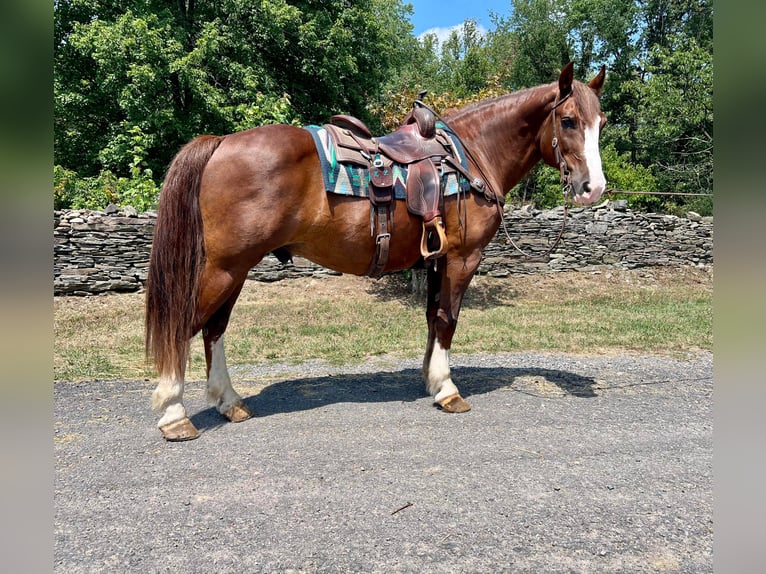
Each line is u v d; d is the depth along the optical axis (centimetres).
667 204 1689
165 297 279
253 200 279
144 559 193
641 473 265
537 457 279
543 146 352
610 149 1688
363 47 1331
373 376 446
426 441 297
